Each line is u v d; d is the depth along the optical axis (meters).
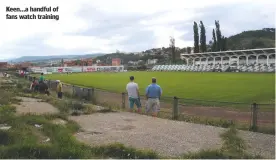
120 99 22.23
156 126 12.30
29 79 44.75
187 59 129.12
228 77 56.34
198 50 135.88
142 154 8.05
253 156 8.22
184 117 14.60
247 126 12.59
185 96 25.23
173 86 36.06
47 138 9.27
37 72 105.75
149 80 48.91
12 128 9.71
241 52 102.44
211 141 9.92
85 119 13.71
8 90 26.59
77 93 23.98
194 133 11.05
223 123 13.08
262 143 9.78
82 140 9.74
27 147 7.78
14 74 74.12
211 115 15.52
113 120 13.56
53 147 7.88
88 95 21.89
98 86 37.72
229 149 8.77
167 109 17.94
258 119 14.12
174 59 151.12
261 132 11.61
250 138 10.48
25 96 22.69
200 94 26.67
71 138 8.99
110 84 41.22
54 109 15.77
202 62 125.94
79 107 16.16
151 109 15.48
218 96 24.95
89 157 7.73
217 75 66.69
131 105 16.48
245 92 27.89
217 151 8.39
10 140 8.59
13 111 13.98
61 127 10.52
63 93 26.75
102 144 9.01
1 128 9.68
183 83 41.03
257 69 89.44
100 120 13.53
